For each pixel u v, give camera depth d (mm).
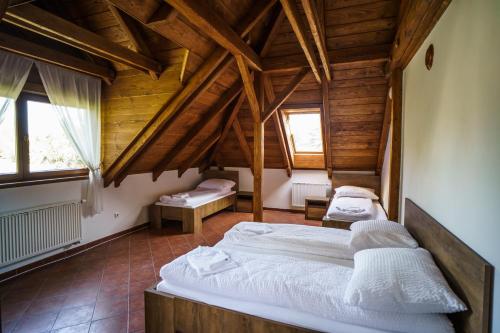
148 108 3539
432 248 1826
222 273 1841
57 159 3449
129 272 3145
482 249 1220
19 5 2008
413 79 2611
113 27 3139
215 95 4164
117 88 3678
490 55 1188
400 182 3109
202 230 4738
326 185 5684
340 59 3396
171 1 1881
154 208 4801
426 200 2127
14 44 2562
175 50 3172
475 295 1206
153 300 1867
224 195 5660
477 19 1319
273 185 6137
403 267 1497
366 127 4480
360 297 1407
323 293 1562
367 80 3795
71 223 3518
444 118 1748
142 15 2172
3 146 2912
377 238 2205
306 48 2643
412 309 1335
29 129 3131
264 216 5668
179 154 5062
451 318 1458
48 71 3061
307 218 5426
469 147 1381
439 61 1862
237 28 2859
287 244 2443
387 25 3061
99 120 3719
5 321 2240
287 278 1732
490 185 1165
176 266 1966
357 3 2943
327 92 4035
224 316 1664
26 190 3049
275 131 5125
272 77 4211
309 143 5539
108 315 2338
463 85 1469
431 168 2006
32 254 3072
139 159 4160
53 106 3154
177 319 1806
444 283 1375
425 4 1709
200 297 1772
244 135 5559
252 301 1669
